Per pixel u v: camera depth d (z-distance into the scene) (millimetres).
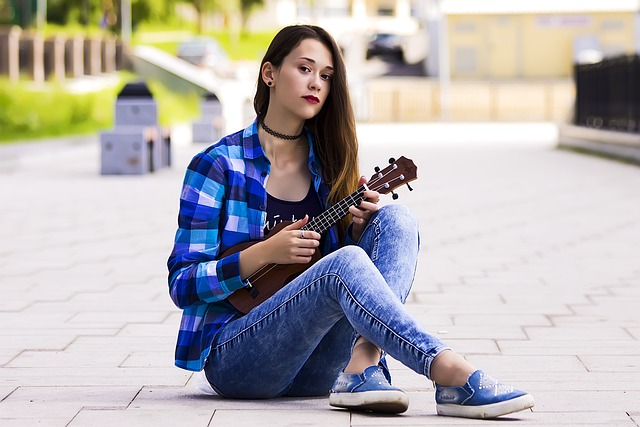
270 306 4117
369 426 3879
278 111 4332
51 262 8883
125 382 4926
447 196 14258
